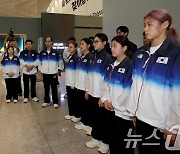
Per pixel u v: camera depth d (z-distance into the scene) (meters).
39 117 3.77
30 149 2.53
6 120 3.60
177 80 1.21
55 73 4.39
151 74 1.35
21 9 11.64
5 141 2.76
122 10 4.11
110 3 4.52
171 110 1.24
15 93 4.88
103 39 2.49
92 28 10.28
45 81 4.44
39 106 4.52
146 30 1.38
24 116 3.82
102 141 2.43
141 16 3.57
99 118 2.48
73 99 3.56
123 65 1.92
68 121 3.54
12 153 2.43
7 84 4.83
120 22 4.19
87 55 3.08
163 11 1.33
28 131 3.10
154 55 1.37
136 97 1.47
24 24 9.07
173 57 1.25
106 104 2.08
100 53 2.52
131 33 3.87
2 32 8.84
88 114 2.98
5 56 4.81
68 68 3.58
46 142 2.72
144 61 1.44
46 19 9.24
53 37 9.40
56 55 4.39
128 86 1.82
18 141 2.76
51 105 4.59
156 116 1.33
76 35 10.04
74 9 12.98
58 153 2.42
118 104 1.90
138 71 1.47
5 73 4.77
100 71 2.47
